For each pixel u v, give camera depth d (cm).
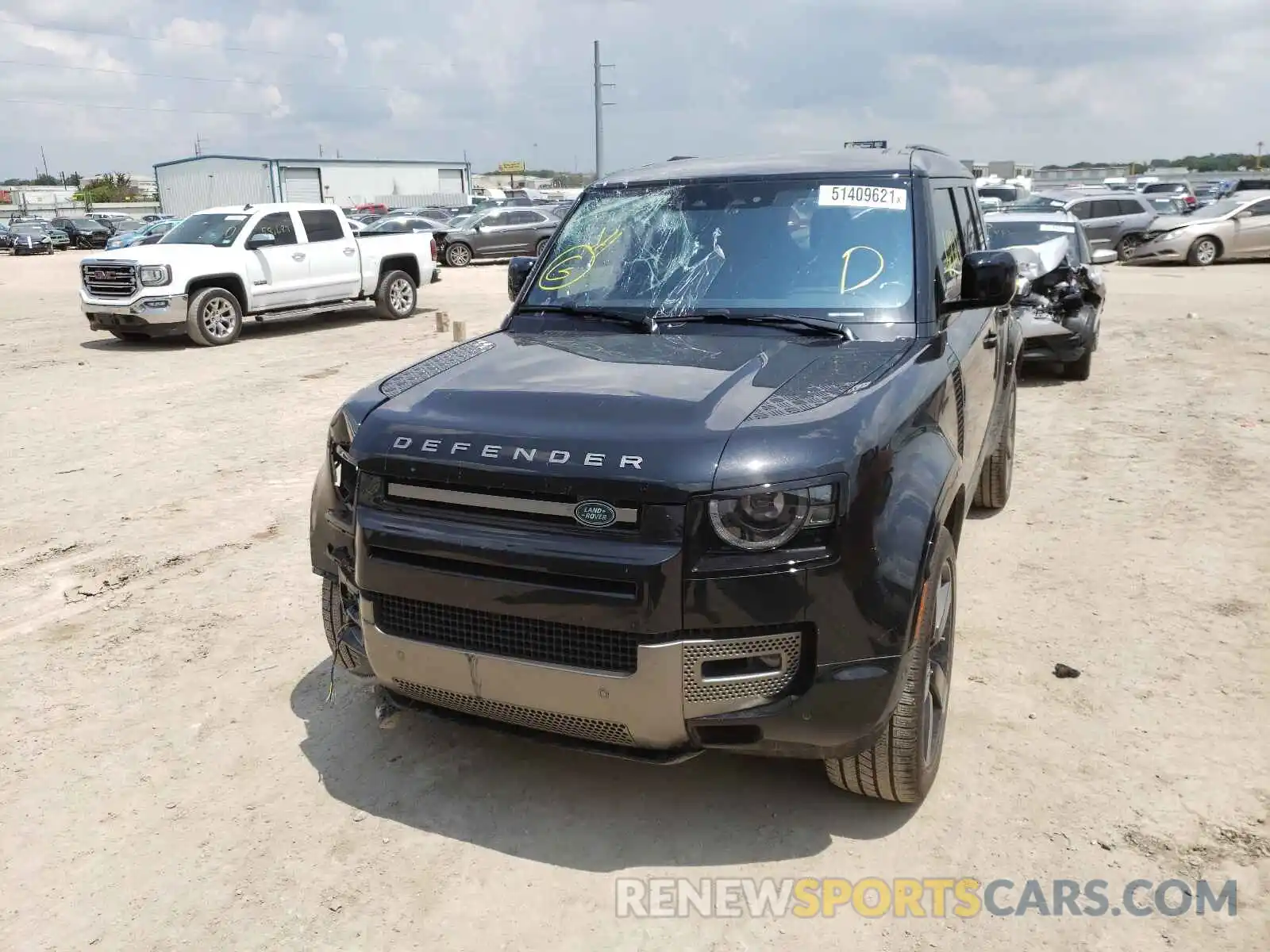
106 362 1215
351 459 297
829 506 258
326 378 1084
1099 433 758
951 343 363
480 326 1517
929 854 293
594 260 409
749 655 262
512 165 10781
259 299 1399
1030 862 287
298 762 349
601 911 274
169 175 6391
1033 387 938
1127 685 381
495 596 271
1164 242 2250
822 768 337
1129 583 475
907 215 377
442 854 299
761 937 264
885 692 265
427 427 290
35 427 866
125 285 1297
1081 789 318
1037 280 927
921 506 278
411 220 2952
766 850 297
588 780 334
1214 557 503
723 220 396
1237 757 331
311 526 334
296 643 443
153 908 279
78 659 430
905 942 260
